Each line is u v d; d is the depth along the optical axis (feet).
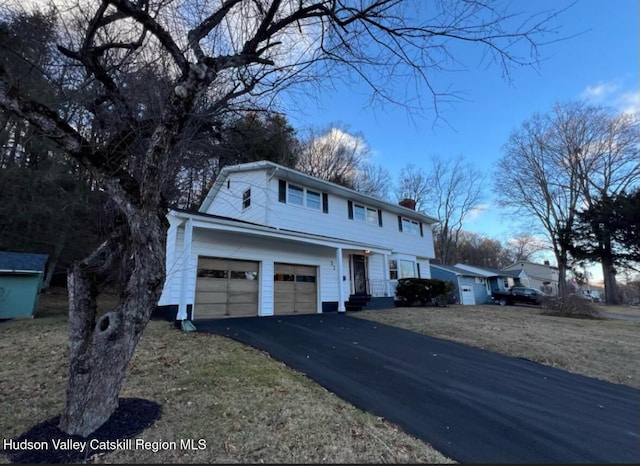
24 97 9.89
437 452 10.19
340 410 12.84
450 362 20.86
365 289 51.90
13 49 11.56
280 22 14.48
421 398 14.70
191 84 11.84
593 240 80.33
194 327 26.35
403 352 22.70
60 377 14.87
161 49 14.23
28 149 42.22
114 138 11.84
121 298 10.67
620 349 26.37
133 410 11.09
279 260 39.32
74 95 12.97
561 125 87.86
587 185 86.28
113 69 13.78
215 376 15.43
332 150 78.07
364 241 54.54
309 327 29.76
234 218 45.29
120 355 10.23
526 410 13.92
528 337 29.81
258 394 13.69
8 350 19.25
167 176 12.52
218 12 13.61
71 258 53.52
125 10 10.67
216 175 29.96
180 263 30.63
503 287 102.83
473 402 14.52
